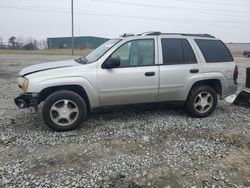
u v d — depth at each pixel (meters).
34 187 3.39
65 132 5.11
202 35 6.21
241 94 7.29
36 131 5.14
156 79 5.52
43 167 3.86
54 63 5.71
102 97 5.30
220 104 7.38
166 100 5.79
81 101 5.15
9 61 24.48
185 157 4.22
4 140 4.73
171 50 5.72
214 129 5.41
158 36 5.70
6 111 6.43
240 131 5.37
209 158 4.21
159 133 5.12
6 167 3.84
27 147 4.48
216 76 6.00
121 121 5.71
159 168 3.88
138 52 5.50
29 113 6.23
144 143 4.68
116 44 5.39
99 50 5.82
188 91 5.84
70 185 3.45
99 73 5.19
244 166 4.02
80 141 4.72
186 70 5.74
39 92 4.91
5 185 3.42
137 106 5.68
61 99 5.04
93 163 3.98
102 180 3.57
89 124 5.52
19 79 5.38
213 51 6.11
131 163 4.00
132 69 5.38
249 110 6.87
